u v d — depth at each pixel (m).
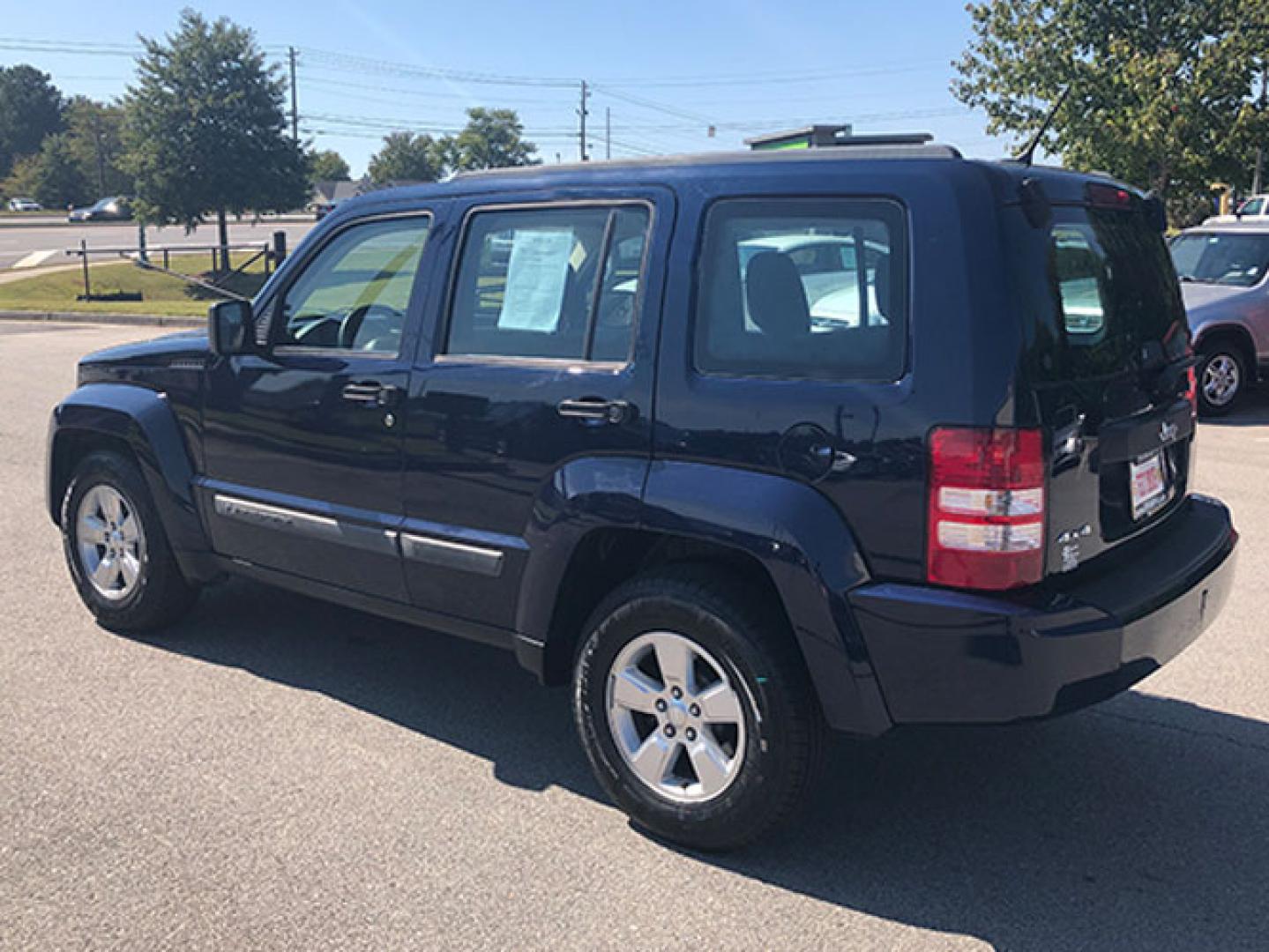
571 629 3.66
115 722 4.16
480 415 3.67
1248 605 5.46
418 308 3.91
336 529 4.12
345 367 4.07
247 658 4.81
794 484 3.06
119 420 4.77
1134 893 3.13
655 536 3.43
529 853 3.31
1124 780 3.79
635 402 3.33
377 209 4.13
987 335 2.85
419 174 93.88
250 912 2.99
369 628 5.20
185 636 5.04
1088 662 2.91
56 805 3.54
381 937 2.90
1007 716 2.88
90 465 4.95
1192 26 22.14
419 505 3.88
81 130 103.06
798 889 3.14
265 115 40.75
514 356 3.67
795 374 3.09
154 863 3.22
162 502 4.70
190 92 39.97
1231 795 3.68
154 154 39.78
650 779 3.36
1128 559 3.32
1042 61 23.14
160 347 4.79
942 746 4.05
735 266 3.23
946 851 3.35
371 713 4.27
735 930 2.95
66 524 5.13
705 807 3.24
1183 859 3.31
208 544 4.68
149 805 3.55
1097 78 22.62
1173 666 4.75
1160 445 3.46
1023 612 2.84
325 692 4.46
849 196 3.07
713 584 3.20
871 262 3.02
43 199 103.94
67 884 3.11
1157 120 21.33
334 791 3.66
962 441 2.84
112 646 4.93
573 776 3.80
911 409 2.90
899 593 2.92
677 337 3.29
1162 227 3.91
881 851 3.35
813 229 3.12
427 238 3.95
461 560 3.76
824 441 3.00
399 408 3.88
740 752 3.17
